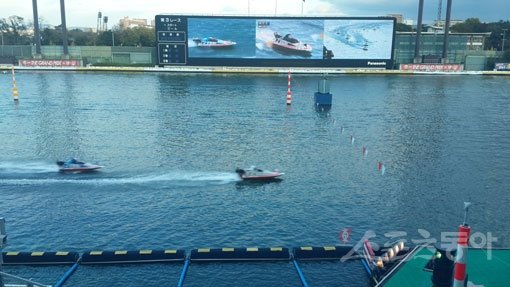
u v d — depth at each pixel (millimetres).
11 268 25516
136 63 170750
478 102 91312
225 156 49188
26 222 31562
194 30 147625
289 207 34656
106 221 31844
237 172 42531
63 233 29953
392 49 151250
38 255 26047
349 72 150875
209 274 25094
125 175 41875
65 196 36375
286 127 65062
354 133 61250
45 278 24609
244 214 33281
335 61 151500
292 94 101062
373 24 148750
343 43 150000
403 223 31875
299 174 42844
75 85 113812
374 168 44938
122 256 26203
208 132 61344
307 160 47812
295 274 25250
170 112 76750
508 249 22672
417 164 46469
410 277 20453
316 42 149750
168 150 51438
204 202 35500
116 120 69125
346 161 47469
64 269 25531
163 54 149875
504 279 19812
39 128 62594
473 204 35438
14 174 41719
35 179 40344
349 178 41750
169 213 33312
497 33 191625
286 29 148500
